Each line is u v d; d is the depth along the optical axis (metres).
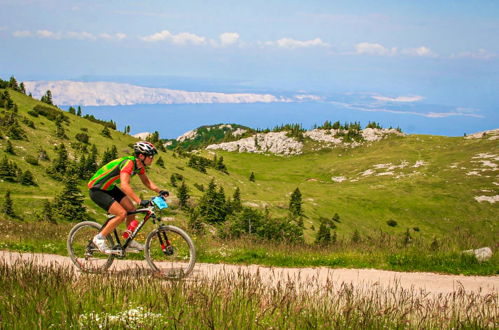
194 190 140.88
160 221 7.26
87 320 4.34
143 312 4.56
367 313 4.81
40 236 12.38
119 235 7.93
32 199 93.69
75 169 118.31
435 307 5.50
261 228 43.69
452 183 182.88
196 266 9.14
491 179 181.38
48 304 4.72
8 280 5.64
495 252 10.41
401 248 11.50
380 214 153.38
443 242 11.72
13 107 146.00
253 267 9.65
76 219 87.94
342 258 10.50
